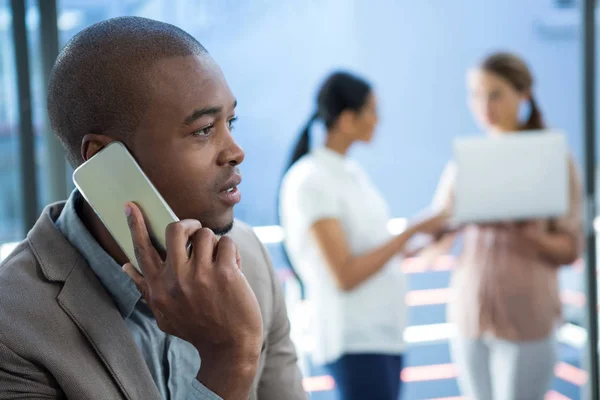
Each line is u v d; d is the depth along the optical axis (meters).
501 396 2.15
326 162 1.92
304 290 2.03
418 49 17.11
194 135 0.74
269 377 0.94
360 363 1.91
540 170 2.05
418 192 15.69
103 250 0.79
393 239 1.95
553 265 2.15
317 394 3.31
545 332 2.11
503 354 2.13
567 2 16.20
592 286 2.38
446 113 17.14
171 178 0.75
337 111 1.93
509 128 2.24
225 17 15.20
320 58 16.78
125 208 0.71
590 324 2.41
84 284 0.77
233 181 0.77
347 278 1.85
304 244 1.91
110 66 0.73
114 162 0.72
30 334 0.72
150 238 0.71
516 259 2.11
